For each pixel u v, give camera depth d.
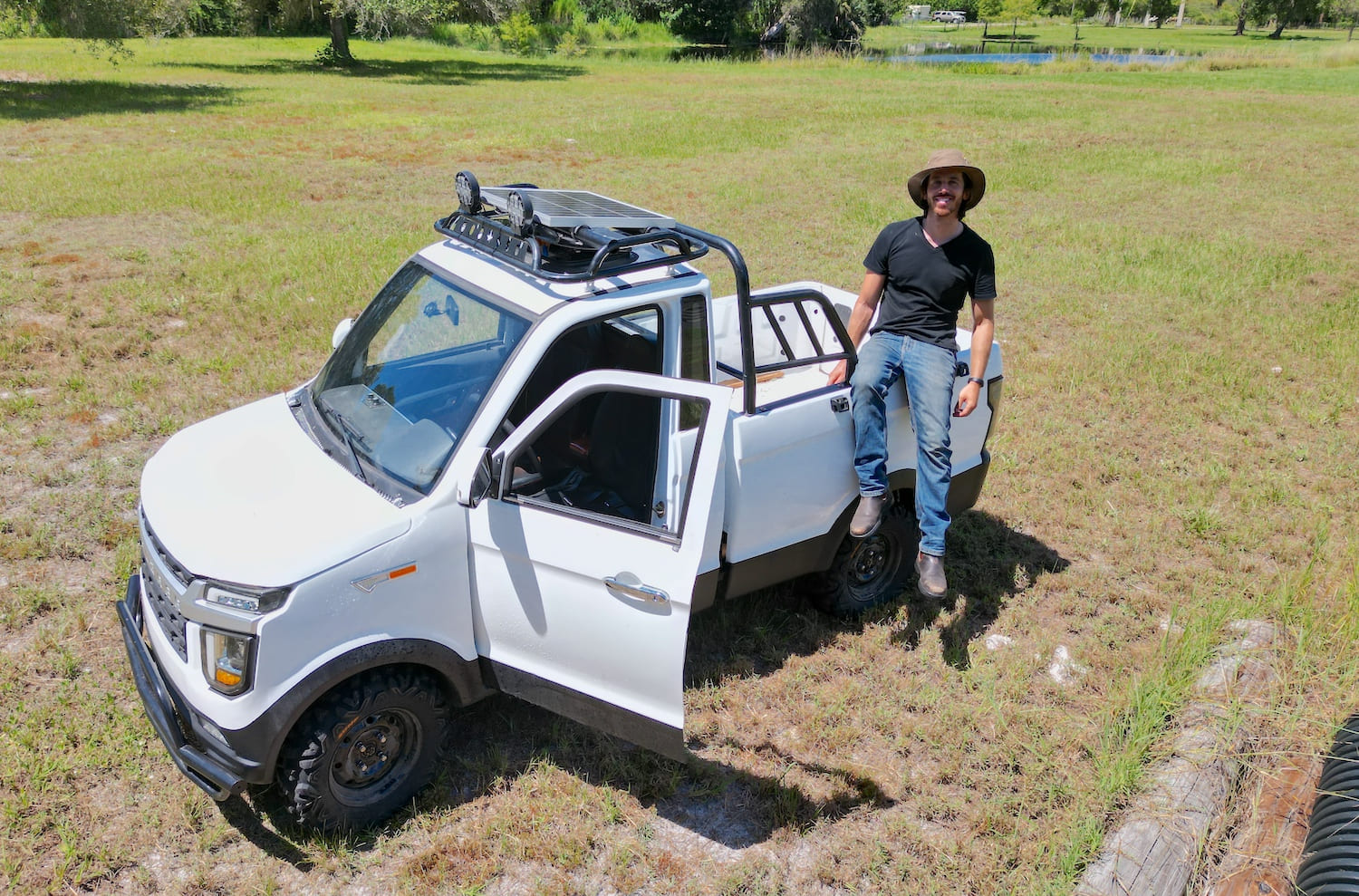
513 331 4.05
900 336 4.87
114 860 3.69
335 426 4.22
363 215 13.34
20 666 4.63
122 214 12.89
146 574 3.99
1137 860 3.73
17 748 4.14
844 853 3.92
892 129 23.47
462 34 53.97
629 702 3.75
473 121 22.70
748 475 4.39
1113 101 30.77
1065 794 4.23
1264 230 14.62
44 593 5.12
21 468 6.39
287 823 3.88
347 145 19.02
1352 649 5.07
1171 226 14.73
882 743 4.53
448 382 4.08
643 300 4.16
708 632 5.14
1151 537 6.38
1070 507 6.68
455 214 4.89
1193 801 4.02
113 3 27.02
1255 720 4.52
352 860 3.74
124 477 6.38
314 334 8.81
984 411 5.45
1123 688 4.88
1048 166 19.33
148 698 3.67
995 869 3.85
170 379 7.89
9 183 14.05
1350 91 34.84
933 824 4.11
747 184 16.39
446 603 3.81
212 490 3.88
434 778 4.09
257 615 3.37
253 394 7.63
